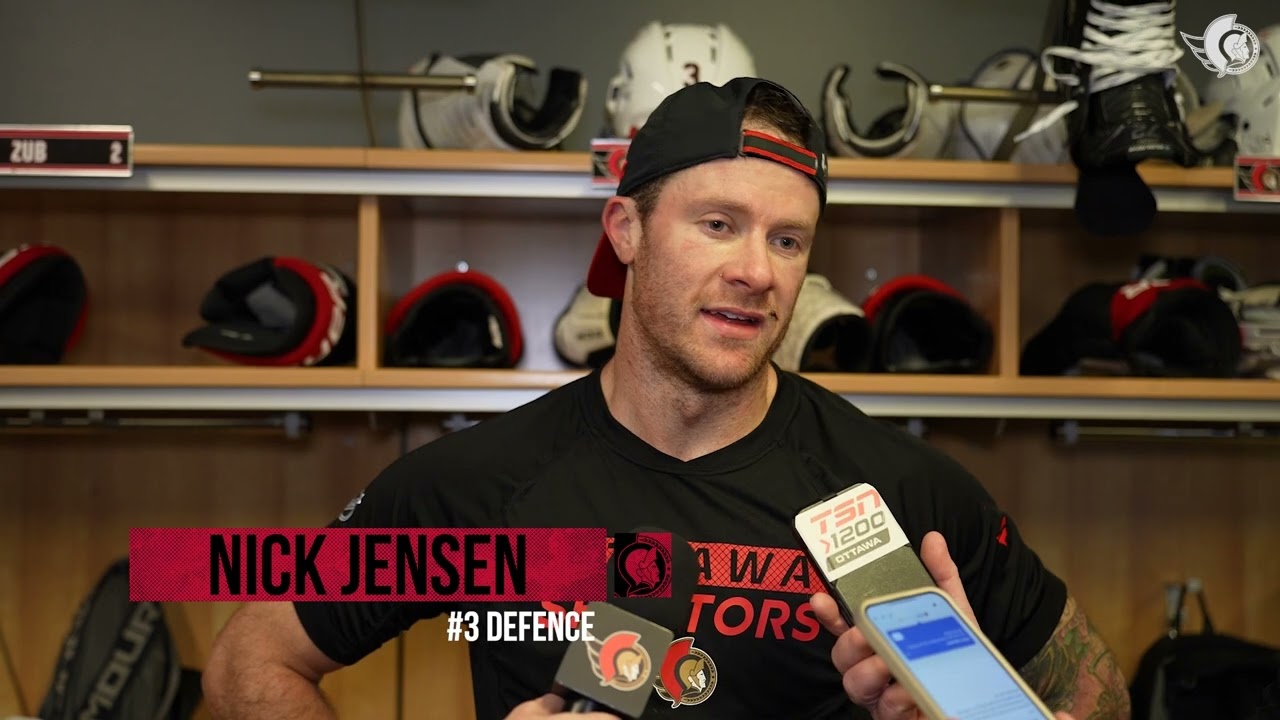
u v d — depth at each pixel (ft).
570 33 5.51
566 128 4.61
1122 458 5.85
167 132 5.39
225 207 5.17
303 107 5.42
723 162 2.56
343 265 5.48
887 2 5.65
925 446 3.05
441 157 4.35
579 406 2.97
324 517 5.49
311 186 4.40
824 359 5.33
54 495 5.42
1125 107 4.06
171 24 5.39
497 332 4.63
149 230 5.41
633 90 4.55
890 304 4.66
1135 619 5.83
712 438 2.81
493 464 2.90
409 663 5.57
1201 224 5.54
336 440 5.51
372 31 5.44
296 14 5.42
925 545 2.16
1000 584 3.00
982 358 4.64
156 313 5.41
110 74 5.37
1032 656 3.01
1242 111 4.80
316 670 3.14
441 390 4.37
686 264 2.58
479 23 5.47
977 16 5.68
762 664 2.69
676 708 2.65
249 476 5.49
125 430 5.31
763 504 2.76
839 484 2.81
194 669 5.38
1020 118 4.56
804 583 2.70
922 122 4.71
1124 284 4.87
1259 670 5.33
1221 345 4.62
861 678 1.97
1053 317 5.74
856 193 4.50
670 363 2.65
